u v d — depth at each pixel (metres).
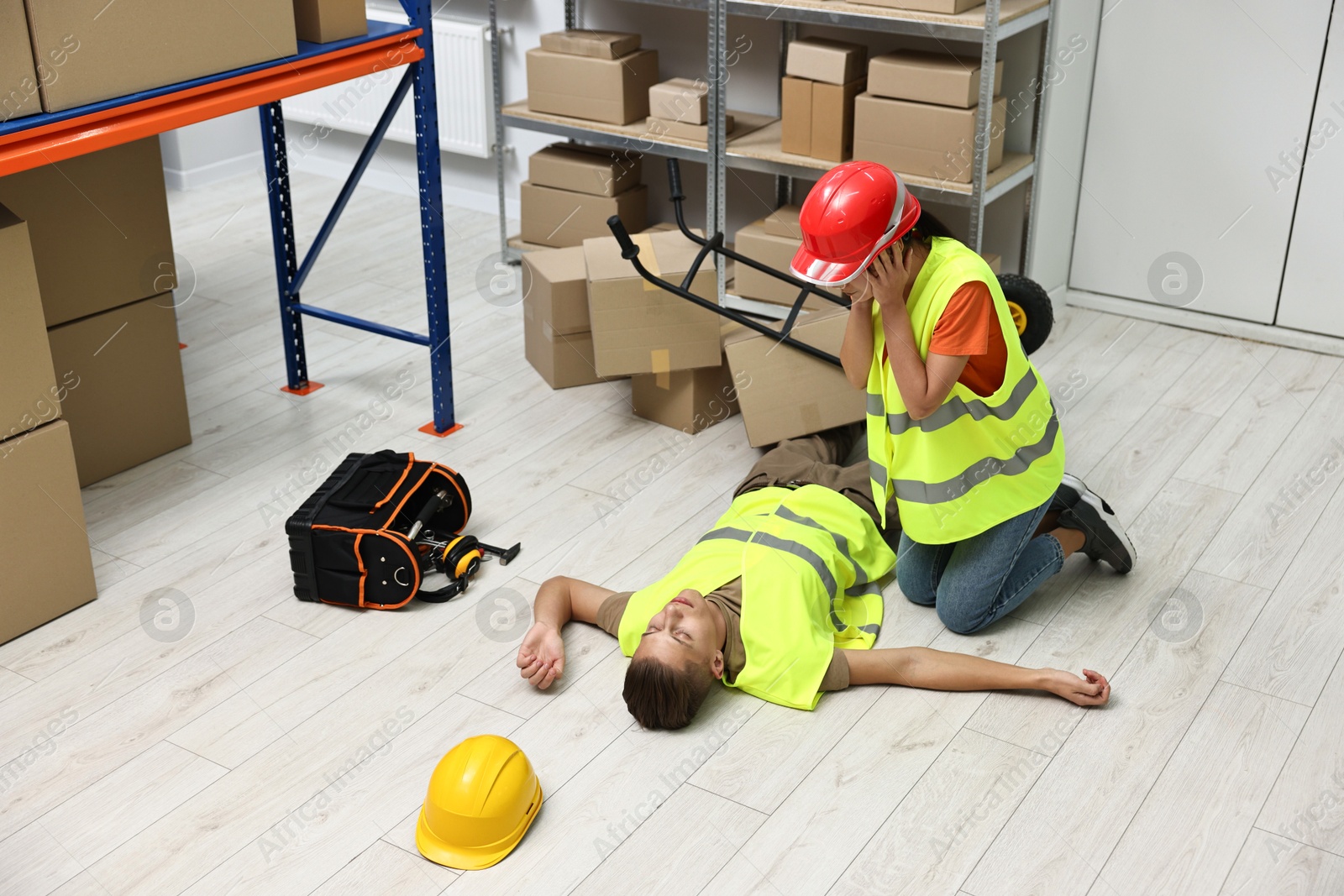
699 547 2.33
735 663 2.10
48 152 2.05
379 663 2.24
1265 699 2.09
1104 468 2.83
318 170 5.11
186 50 2.24
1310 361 3.37
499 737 1.85
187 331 3.70
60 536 2.33
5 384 2.17
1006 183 3.25
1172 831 1.82
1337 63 3.14
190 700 2.15
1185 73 3.35
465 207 4.77
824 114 3.34
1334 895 1.70
